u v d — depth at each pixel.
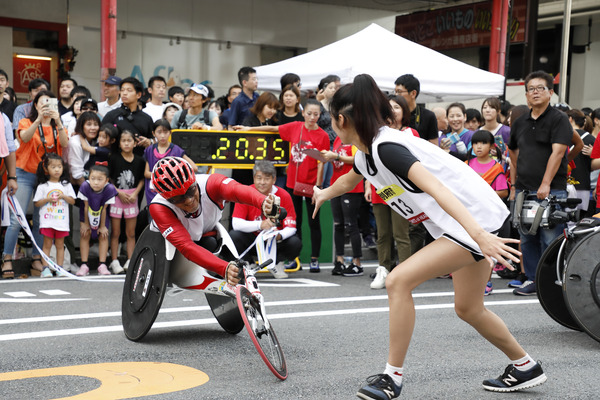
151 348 5.10
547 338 5.64
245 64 19.69
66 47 17.19
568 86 25.45
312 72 11.01
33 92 9.34
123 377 4.35
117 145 8.88
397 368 3.85
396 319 3.79
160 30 18.27
